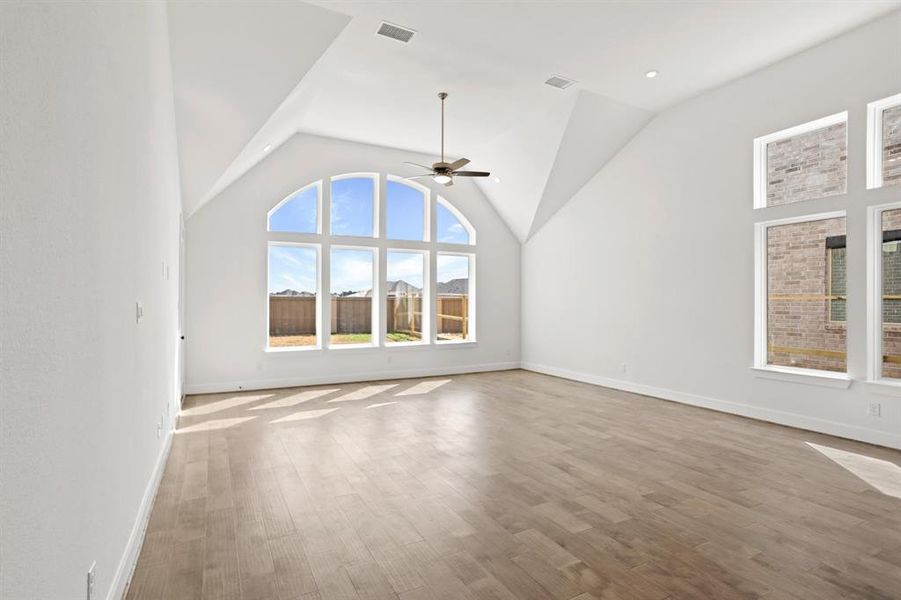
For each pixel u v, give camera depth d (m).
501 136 7.06
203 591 2.04
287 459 3.76
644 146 6.32
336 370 7.21
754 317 5.06
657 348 6.15
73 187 1.30
